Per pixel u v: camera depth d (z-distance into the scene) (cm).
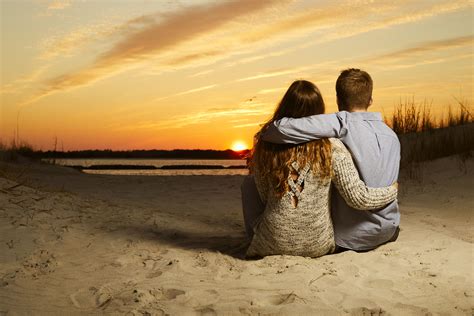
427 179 737
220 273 330
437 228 473
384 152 356
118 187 817
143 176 1022
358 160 349
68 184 823
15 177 643
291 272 322
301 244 348
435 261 354
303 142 338
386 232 368
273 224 346
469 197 616
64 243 404
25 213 470
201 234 461
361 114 360
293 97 346
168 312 266
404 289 304
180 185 852
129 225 476
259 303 279
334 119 343
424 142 934
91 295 296
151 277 326
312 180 338
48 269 343
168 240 429
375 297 288
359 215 361
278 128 336
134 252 386
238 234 464
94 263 357
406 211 551
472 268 342
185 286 304
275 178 342
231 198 702
